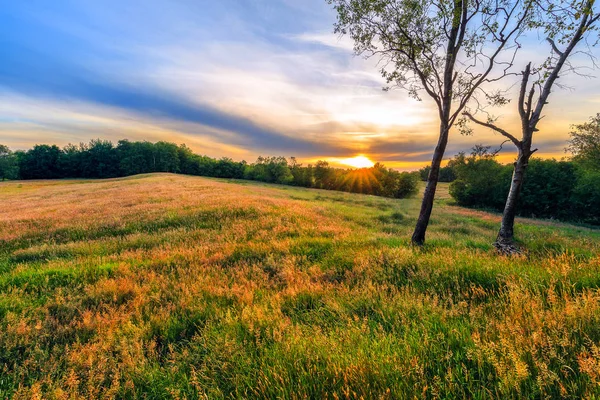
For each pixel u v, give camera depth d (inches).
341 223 631.8
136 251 371.9
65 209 789.9
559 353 98.3
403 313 149.4
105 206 805.9
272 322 157.9
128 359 134.0
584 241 371.6
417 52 372.5
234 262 308.2
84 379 125.0
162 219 577.9
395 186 2950.3
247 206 698.8
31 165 4188.0
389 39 367.2
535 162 1779.0
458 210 1579.7
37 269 288.8
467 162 2050.9
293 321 163.0
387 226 698.2
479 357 97.7
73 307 198.7
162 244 406.3
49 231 522.9
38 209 844.6
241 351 130.0
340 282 239.3
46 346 150.3
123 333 163.9
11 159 4037.9
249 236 457.1
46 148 4362.7
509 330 114.4
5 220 638.5
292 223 550.6
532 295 153.6
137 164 4330.7
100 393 118.9
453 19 330.3
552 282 156.9
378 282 221.3
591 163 1236.5
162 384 118.3
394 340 122.3
